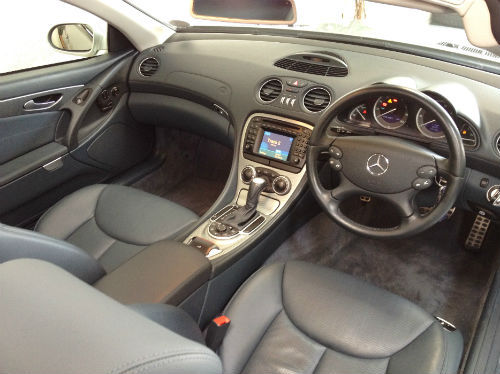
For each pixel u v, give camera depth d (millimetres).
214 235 1456
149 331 471
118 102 2084
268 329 1171
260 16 1817
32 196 1830
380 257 1929
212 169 2398
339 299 1190
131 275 1125
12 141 1743
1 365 418
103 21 1977
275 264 1295
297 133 1616
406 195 1253
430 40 1698
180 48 2006
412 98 1174
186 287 1142
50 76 1798
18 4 1797
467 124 1370
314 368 1093
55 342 430
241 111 1740
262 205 1616
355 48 1736
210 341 1076
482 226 1859
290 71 1689
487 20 1022
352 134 1495
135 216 1521
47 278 530
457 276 1840
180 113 2020
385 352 1090
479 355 1349
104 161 2098
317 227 1964
